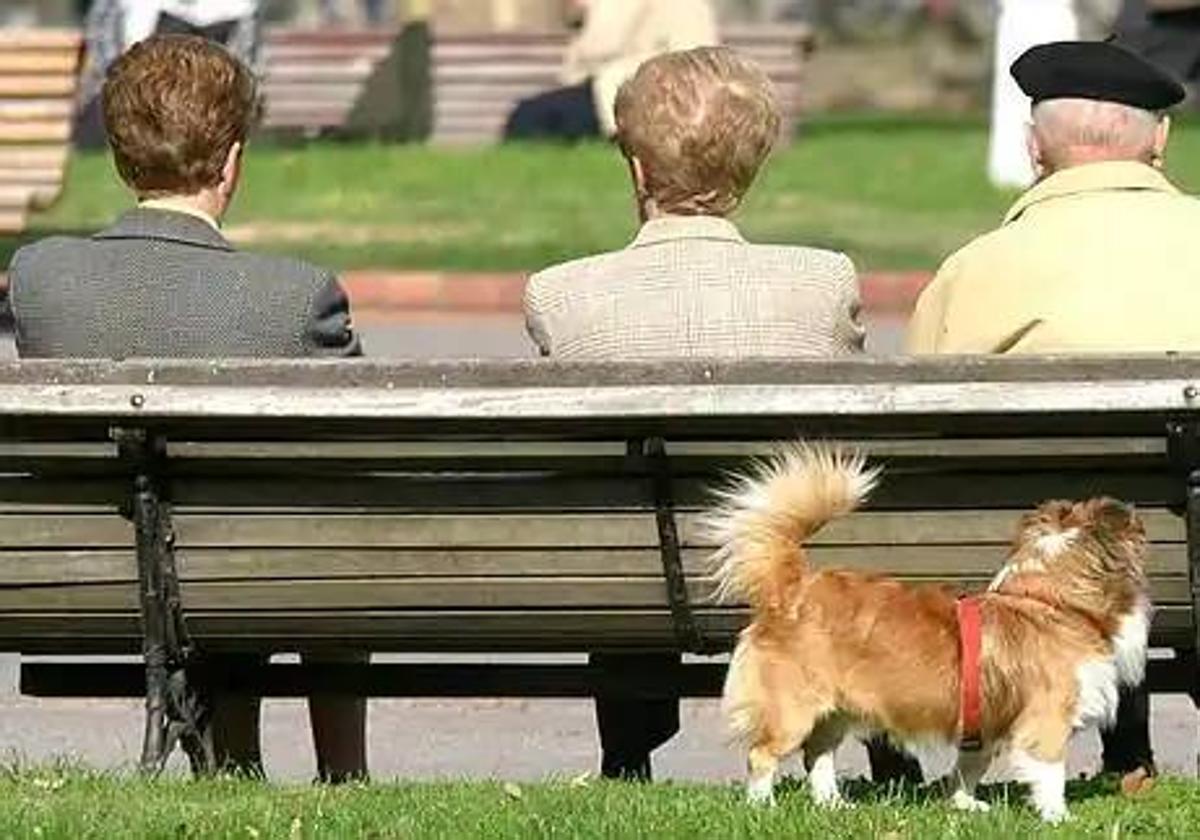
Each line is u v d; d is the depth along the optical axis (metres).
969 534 10.69
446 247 30.03
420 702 15.21
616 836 9.93
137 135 11.48
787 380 10.11
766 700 10.28
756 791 10.35
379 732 14.48
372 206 32.44
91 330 11.27
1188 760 13.73
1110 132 11.91
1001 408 9.99
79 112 36.81
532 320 11.42
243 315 11.27
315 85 40.09
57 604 11.04
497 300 28.42
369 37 40.19
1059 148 12.02
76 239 11.59
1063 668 10.23
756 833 9.91
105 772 11.52
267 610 10.94
